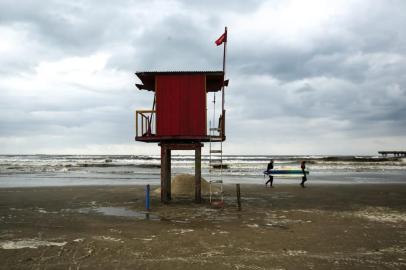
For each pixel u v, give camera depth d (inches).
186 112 636.1
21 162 3385.8
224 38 656.4
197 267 293.7
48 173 1784.0
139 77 661.3
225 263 304.0
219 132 655.8
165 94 640.4
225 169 2252.7
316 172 2011.6
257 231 431.8
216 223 483.5
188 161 4045.3
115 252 336.2
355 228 452.8
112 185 1098.1
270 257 321.7
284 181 1312.7
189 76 642.8
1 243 370.6
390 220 511.8
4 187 1019.3
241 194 841.5
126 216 538.6
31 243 370.3
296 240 385.7
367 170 2219.5
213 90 781.3
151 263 303.4
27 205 661.3
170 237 398.0
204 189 862.5
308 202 705.6
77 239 388.5
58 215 549.0
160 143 665.6
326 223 487.2
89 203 685.9
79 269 288.2
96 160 4119.1
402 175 1733.5
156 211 584.7
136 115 644.1
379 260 314.8
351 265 300.5
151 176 1582.2
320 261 310.8
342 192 891.4
